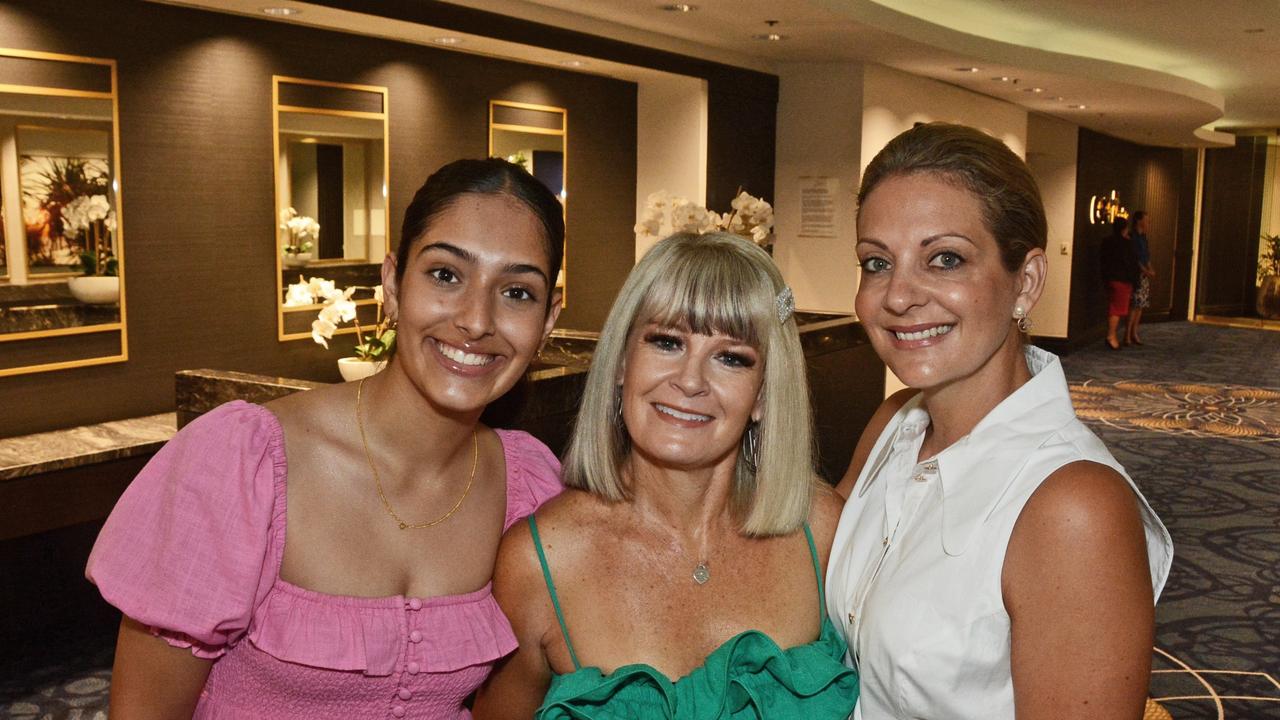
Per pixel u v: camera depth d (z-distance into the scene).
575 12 7.20
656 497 1.80
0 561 4.26
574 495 1.83
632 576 1.79
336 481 1.58
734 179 9.17
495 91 7.52
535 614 1.77
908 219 1.56
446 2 6.26
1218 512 6.95
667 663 1.76
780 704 1.75
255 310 6.04
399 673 1.57
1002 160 1.57
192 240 5.66
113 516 1.52
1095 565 1.40
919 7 8.85
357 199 6.59
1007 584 1.48
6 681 4.02
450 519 1.68
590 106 8.41
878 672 1.60
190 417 4.26
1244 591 5.45
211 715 1.58
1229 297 19.22
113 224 5.25
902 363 1.61
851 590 1.74
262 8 5.59
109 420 5.32
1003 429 1.57
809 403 1.87
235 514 1.49
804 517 1.83
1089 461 1.46
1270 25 9.15
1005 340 1.63
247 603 1.47
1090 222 15.95
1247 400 11.24
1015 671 1.47
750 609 1.82
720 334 1.71
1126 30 9.69
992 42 9.07
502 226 1.52
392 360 1.62
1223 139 17.66
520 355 1.57
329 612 1.54
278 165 6.08
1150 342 16.45
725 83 8.88
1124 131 15.75
